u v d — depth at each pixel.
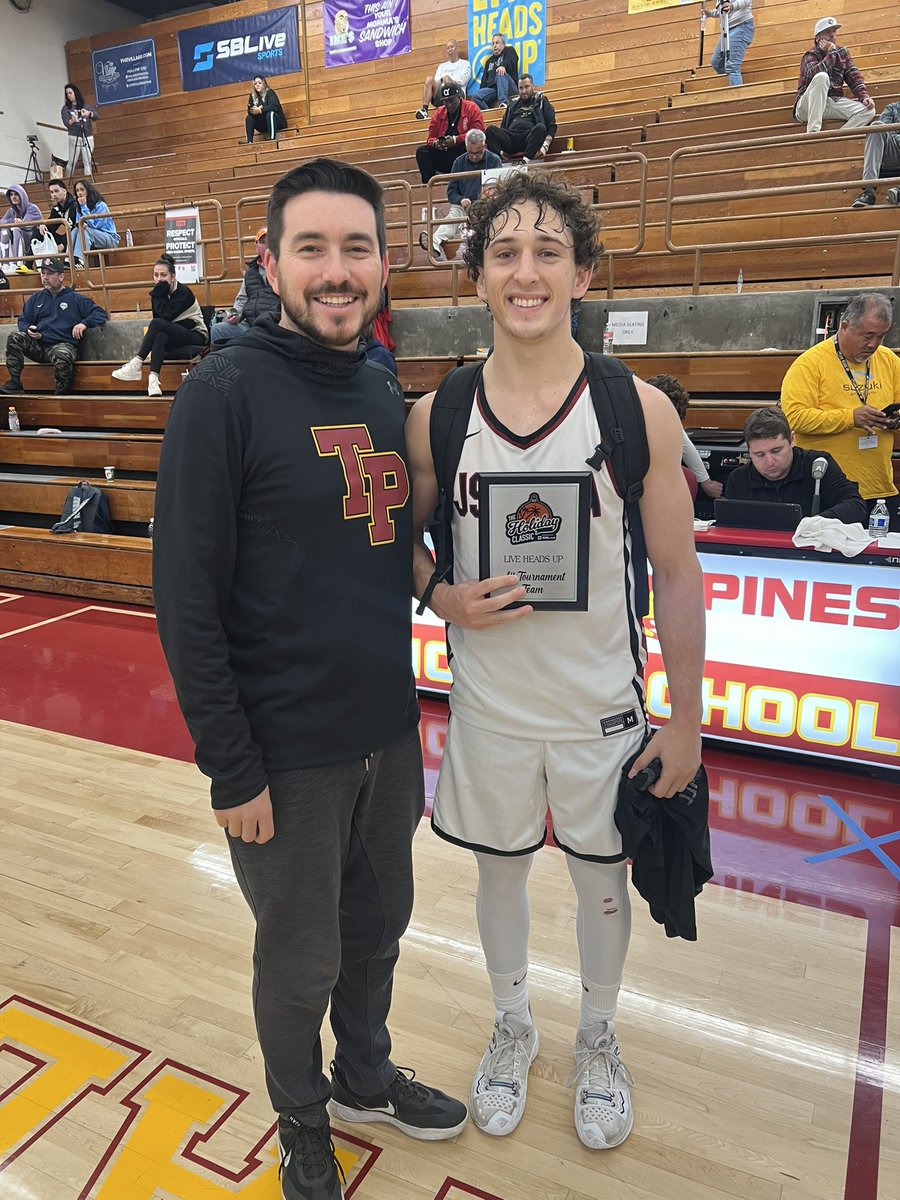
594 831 1.44
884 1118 1.68
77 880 2.48
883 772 2.96
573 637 1.38
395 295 6.77
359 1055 1.59
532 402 1.32
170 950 2.18
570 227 1.24
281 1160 1.51
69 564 5.43
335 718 1.27
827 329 4.83
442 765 1.57
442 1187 1.54
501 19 10.48
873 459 3.60
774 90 8.48
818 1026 1.91
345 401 1.27
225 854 2.62
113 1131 1.65
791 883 2.44
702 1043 1.87
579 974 2.07
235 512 1.17
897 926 2.26
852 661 2.92
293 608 1.22
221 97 12.52
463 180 7.13
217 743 1.17
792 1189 1.53
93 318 7.11
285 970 1.34
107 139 13.52
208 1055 1.84
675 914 1.46
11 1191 1.54
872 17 8.98
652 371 5.13
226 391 1.15
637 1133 1.65
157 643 4.61
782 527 3.06
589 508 1.30
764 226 5.93
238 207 7.07
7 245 9.73
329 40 11.63
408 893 1.53
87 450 6.21
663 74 9.62
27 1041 1.87
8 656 4.45
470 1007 1.97
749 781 2.99
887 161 5.96
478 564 1.38
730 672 3.12
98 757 3.31
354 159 9.80
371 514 1.27
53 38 13.19
